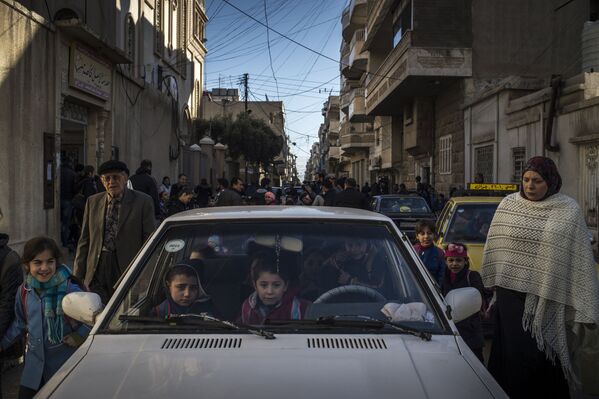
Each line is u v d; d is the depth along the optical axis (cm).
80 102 1334
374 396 219
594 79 1285
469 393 225
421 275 316
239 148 4281
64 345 359
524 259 374
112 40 1639
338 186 1394
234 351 256
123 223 518
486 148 1842
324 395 219
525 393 382
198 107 3173
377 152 3828
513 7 2042
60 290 360
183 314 297
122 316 289
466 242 734
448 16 2034
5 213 941
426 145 2431
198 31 3102
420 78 2067
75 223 1242
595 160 1247
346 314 299
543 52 2045
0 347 386
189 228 345
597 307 357
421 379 233
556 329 367
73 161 1491
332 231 341
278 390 222
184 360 247
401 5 2322
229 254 336
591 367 392
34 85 1058
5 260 400
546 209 371
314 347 261
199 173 2866
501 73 2041
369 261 328
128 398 218
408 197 1366
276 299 313
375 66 3097
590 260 362
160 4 2270
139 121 1792
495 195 915
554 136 1402
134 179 924
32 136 1047
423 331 280
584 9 2025
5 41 945
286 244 333
